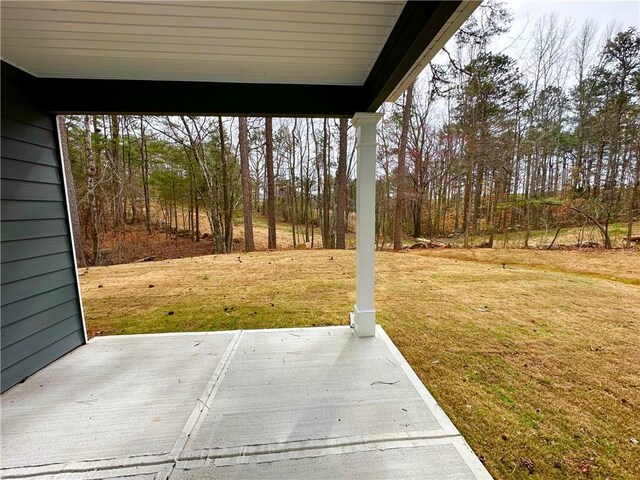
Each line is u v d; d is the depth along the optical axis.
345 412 1.66
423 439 1.46
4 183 1.89
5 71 1.91
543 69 11.39
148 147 9.80
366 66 2.08
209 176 10.02
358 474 1.28
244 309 3.39
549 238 10.12
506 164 10.86
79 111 2.25
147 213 12.10
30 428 1.54
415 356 2.30
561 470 1.29
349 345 2.45
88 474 1.29
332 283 4.51
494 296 3.82
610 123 10.02
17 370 1.95
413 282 4.54
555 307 3.40
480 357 2.28
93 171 8.65
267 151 10.16
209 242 12.11
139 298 3.82
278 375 2.03
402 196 9.91
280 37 1.70
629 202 8.75
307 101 2.39
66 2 1.34
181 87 2.30
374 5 1.43
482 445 1.44
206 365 2.17
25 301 2.02
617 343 2.50
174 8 1.42
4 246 1.88
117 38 1.68
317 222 16.41
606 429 1.54
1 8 1.38
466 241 9.94
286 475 1.28
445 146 12.05
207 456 1.37
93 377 2.02
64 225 2.38
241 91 2.34
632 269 5.65
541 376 2.03
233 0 1.36
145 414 1.65
